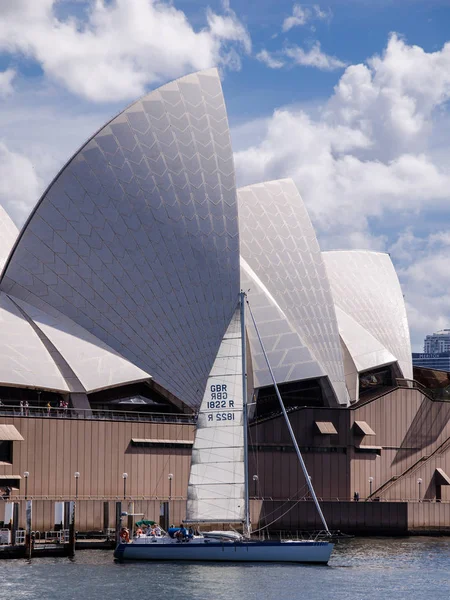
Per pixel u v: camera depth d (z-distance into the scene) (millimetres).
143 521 76812
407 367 122000
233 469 71812
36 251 94125
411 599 60500
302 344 106750
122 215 96625
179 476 93000
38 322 92562
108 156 96688
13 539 74562
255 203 112000
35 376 88812
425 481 107500
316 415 102188
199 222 99812
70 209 94938
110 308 95562
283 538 93250
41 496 85062
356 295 122625
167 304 97562
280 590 62281
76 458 87375
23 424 85125
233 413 72250
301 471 100625
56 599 58000
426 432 109500
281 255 110875
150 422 91562
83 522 81312
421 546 86375
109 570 67500
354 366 114312
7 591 59906
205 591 61219
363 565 73062
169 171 99062
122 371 93562
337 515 95188
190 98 101750
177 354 97375
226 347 72812
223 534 72562
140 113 98938
